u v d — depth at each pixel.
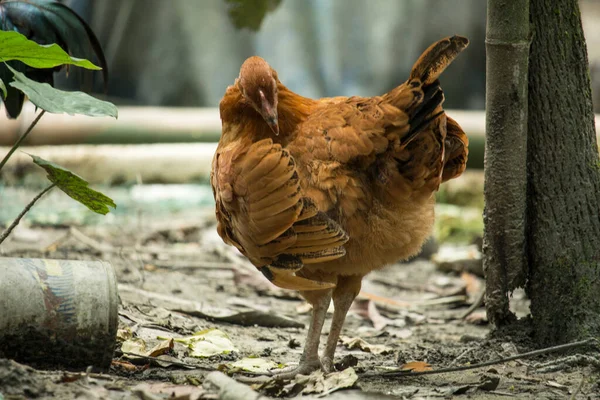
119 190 16.45
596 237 7.28
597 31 25.23
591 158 7.39
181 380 5.94
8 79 7.71
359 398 5.57
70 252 11.84
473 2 26.19
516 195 7.40
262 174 5.77
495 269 7.58
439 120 5.80
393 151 5.80
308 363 6.48
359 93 26.84
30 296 5.71
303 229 5.83
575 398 5.84
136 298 9.20
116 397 5.24
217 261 12.52
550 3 7.34
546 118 7.36
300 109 6.46
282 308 10.24
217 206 6.46
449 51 5.63
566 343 7.11
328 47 26.81
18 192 15.58
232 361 7.13
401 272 13.17
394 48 26.73
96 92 24.91
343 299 6.65
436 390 6.12
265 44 26.69
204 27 26.19
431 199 6.44
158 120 16.97
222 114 6.65
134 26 25.97
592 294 7.12
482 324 10.02
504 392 6.07
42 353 5.77
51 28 7.97
